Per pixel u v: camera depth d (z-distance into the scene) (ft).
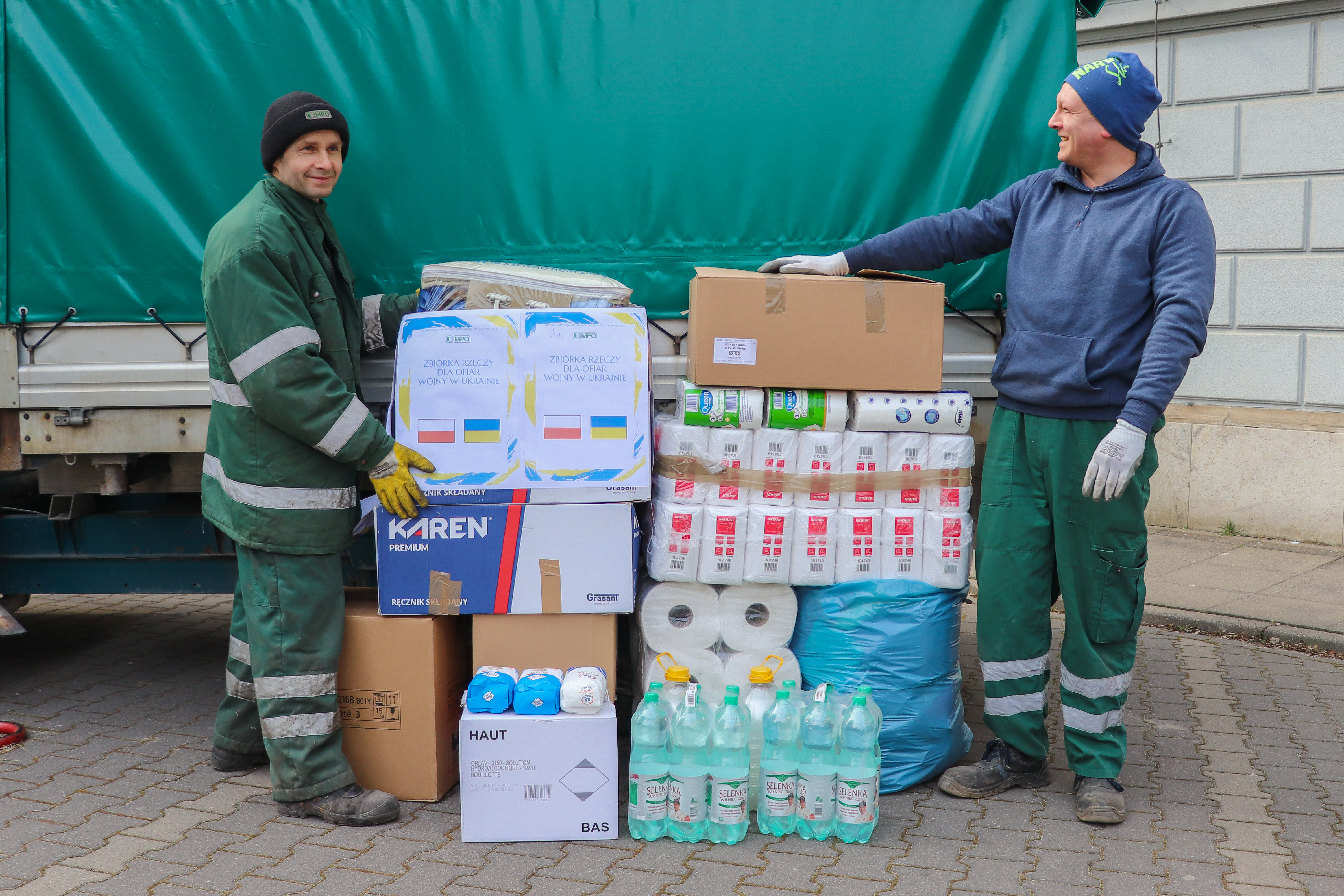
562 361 10.79
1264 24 22.12
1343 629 17.12
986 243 11.41
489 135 12.26
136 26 12.22
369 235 12.42
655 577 10.97
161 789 11.26
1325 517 22.11
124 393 12.23
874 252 11.55
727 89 12.12
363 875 9.39
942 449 11.07
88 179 12.24
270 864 9.59
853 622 11.07
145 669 15.78
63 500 13.20
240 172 12.23
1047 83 12.02
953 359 12.26
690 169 12.19
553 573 10.69
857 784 10.03
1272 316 22.63
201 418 12.25
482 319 10.87
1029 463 10.84
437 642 10.79
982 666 11.99
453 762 11.34
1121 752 10.89
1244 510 23.11
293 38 12.23
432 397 10.73
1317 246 21.98
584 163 12.25
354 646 10.82
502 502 10.64
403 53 12.24
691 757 10.12
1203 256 9.96
